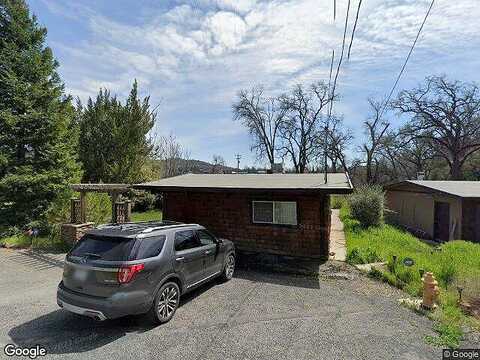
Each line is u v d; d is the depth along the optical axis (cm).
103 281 458
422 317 564
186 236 615
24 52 1471
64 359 407
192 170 4356
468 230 1534
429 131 4053
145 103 2392
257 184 995
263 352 432
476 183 1969
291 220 1012
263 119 4631
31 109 1425
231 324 520
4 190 1335
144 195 2342
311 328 510
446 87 3866
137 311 472
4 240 1209
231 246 795
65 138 1603
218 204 1117
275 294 673
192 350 434
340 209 2489
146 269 486
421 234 1900
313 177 1137
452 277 751
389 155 4553
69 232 1114
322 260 962
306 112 4434
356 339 475
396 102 4169
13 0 1488
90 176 2223
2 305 590
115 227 559
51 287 697
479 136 3816
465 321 555
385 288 723
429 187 1761
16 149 1434
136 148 2292
